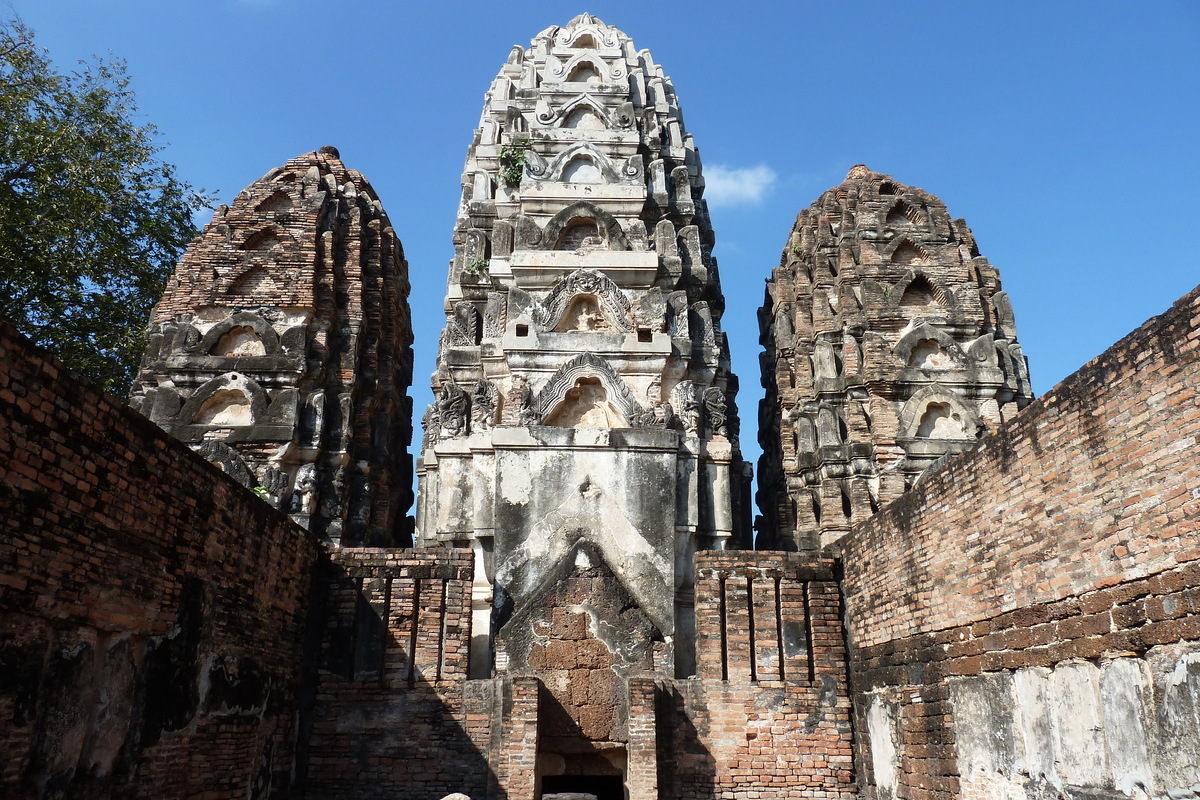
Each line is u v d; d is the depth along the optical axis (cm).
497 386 2067
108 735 916
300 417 1962
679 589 1795
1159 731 787
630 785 1378
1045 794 947
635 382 2011
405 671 1471
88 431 868
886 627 1338
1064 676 923
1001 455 1047
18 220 2067
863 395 2259
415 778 1420
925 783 1196
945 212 2456
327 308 2103
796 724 1448
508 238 2227
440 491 1978
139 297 2369
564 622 1595
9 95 2095
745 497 2048
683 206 2320
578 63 2469
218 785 1156
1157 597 796
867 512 2128
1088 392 895
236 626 1208
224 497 1167
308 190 2217
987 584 1067
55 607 822
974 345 2255
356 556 1527
